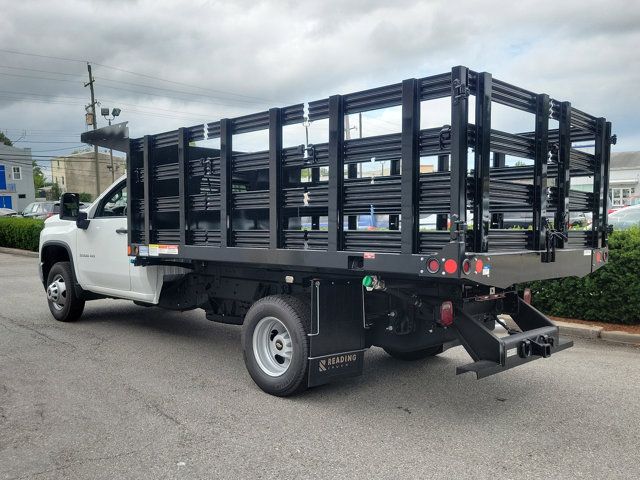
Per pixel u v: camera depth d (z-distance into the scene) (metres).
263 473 3.54
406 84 3.90
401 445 3.97
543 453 3.83
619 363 6.17
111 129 6.72
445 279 4.22
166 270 6.78
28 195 64.75
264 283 5.80
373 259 4.11
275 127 4.75
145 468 3.60
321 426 4.32
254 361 5.16
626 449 3.90
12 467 3.60
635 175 48.28
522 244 4.43
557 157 4.88
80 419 4.43
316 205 4.55
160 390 5.17
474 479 3.46
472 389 5.25
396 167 5.16
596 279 7.61
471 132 3.81
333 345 4.84
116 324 8.27
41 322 8.36
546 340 4.60
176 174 5.85
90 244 7.70
